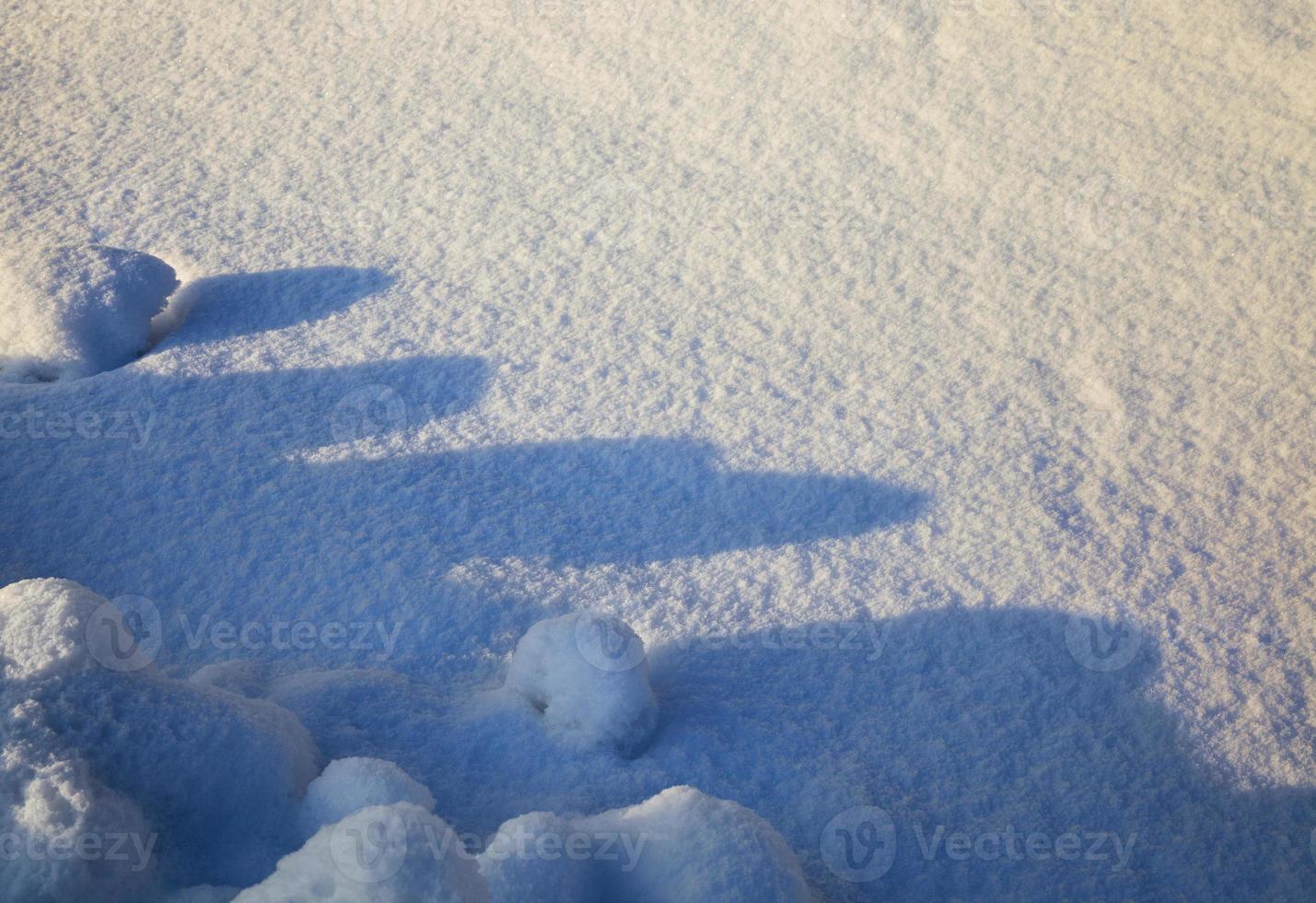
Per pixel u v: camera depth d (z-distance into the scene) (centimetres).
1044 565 469
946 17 766
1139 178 664
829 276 624
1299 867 367
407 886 212
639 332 588
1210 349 573
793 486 505
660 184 691
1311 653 437
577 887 282
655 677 415
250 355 557
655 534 481
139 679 296
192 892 274
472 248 643
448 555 459
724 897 282
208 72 796
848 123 719
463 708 389
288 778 308
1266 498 500
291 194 681
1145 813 380
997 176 676
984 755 396
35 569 439
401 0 855
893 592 460
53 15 857
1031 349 578
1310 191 645
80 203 662
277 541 460
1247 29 719
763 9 798
